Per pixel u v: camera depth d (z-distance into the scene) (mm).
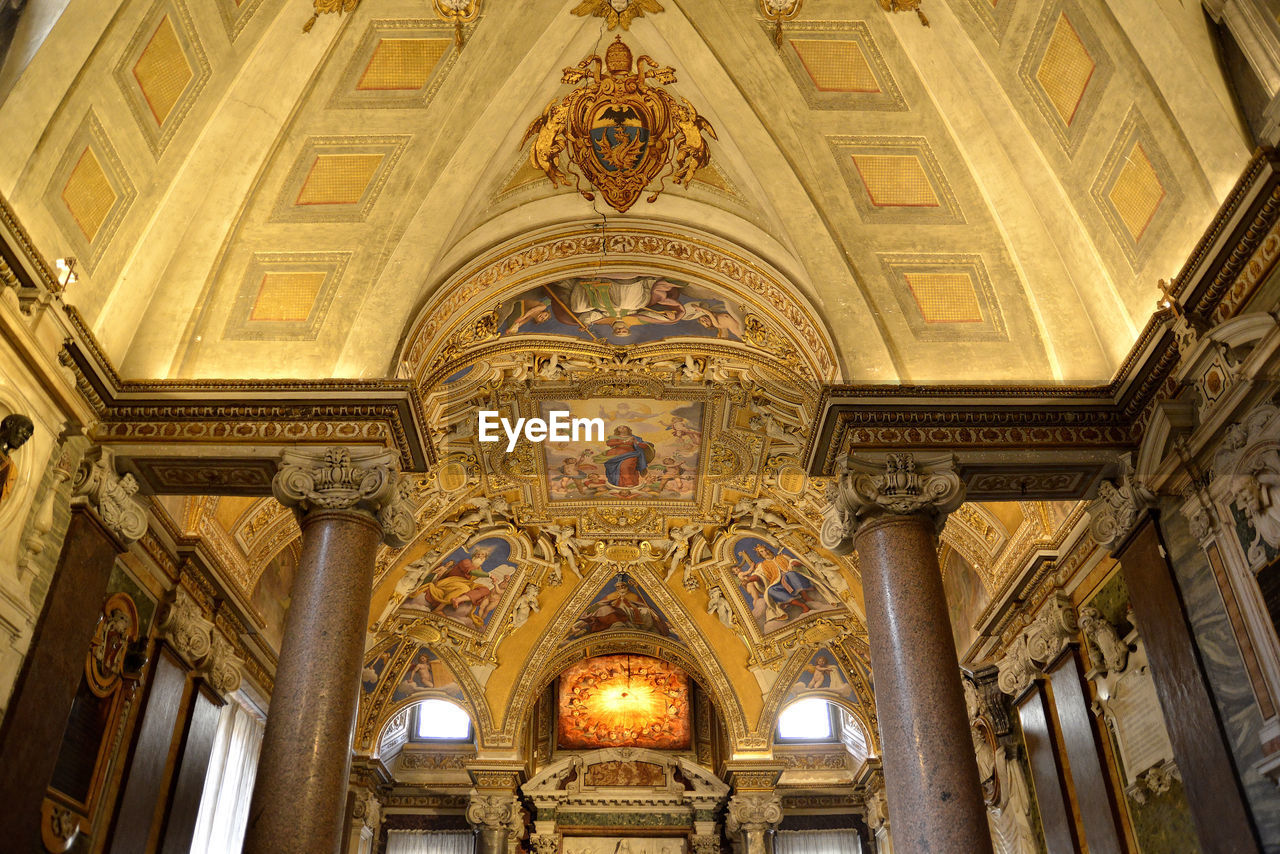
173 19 9836
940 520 10055
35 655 8977
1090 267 11094
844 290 11242
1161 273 10195
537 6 11133
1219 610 9047
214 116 10906
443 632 22625
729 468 19062
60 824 10406
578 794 25656
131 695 11914
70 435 9781
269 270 11250
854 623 22469
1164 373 9914
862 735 25672
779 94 11555
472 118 11398
